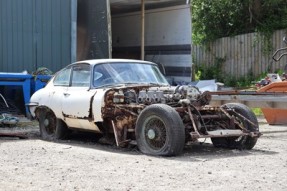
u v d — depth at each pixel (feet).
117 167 23.27
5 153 27.55
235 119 28.55
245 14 76.18
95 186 19.67
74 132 34.45
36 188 19.49
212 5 76.18
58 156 26.45
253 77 70.03
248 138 28.19
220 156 26.22
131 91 29.14
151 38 58.65
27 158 25.91
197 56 79.10
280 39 68.95
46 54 48.62
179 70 54.34
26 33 47.78
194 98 28.40
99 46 47.93
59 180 20.79
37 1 48.19
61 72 33.71
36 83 43.52
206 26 77.46
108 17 47.34
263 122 42.98
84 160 25.17
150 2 57.21
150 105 26.73
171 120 25.59
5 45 46.91
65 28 49.37
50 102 32.96
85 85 31.01
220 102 32.48
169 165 23.62
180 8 54.13
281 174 21.56
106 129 29.96
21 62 47.57
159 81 32.12
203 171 22.21
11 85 43.42
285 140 32.42
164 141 26.12
